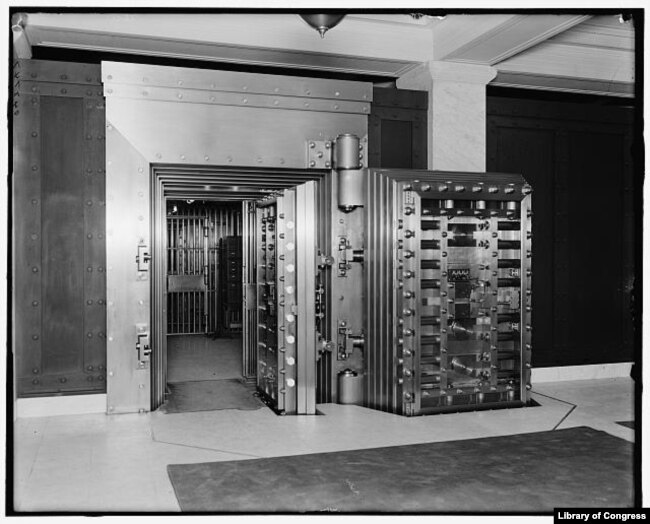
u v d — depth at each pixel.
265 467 5.79
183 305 15.61
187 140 7.98
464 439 6.70
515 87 11.29
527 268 8.25
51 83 7.73
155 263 8.15
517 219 8.25
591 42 10.35
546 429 7.12
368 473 5.64
